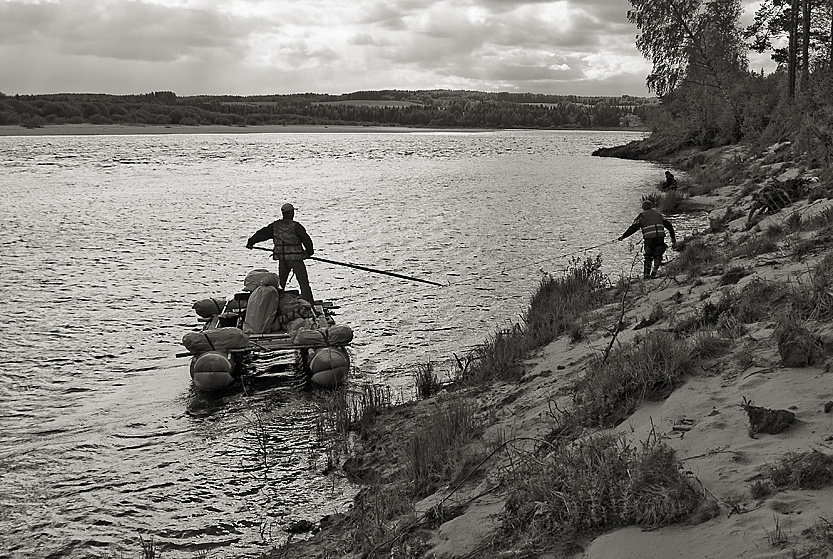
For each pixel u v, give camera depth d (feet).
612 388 23.31
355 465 25.96
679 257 46.65
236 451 27.78
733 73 186.29
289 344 35.86
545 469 18.47
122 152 309.01
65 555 21.11
